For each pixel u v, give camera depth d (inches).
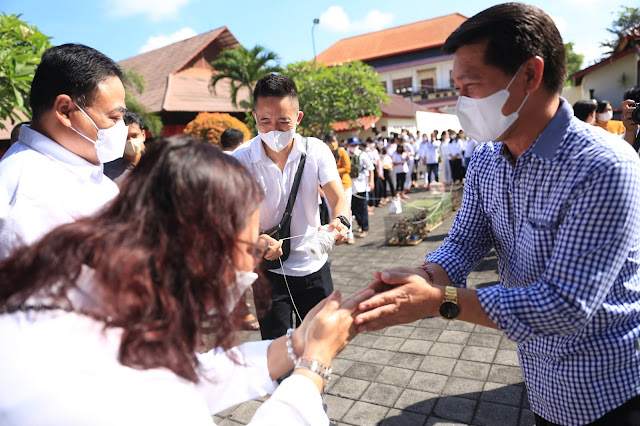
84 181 68.2
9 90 142.6
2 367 27.5
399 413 102.1
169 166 30.6
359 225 305.9
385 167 451.8
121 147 73.4
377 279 49.6
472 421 97.3
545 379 51.8
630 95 135.5
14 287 30.2
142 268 28.3
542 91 45.5
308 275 96.3
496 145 55.6
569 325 43.5
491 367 118.3
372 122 728.3
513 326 44.9
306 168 94.7
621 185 41.4
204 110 668.1
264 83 86.4
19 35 151.7
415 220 275.9
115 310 28.0
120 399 26.8
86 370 27.7
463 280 59.7
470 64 45.9
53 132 67.2
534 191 48.0
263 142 93.0
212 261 30.6
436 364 122.3
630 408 47.8
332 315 41.7
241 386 46.6
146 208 30.3
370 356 130.1
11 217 59.7
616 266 42.6
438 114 845.2
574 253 42.9
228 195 31.2
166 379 29.0
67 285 29.1
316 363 38.4
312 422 34.1
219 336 33.1
